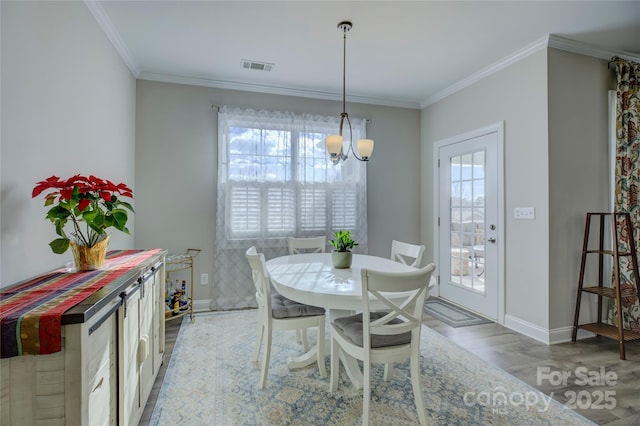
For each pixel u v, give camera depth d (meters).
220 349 2.57
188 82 3.48
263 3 2.22
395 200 4.30
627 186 2.85
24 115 1.48
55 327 0.94
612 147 2.95
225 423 1.70
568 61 2.81
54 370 0.97
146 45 2.79
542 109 2.76
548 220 2.72
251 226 3.61
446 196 3.95
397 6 2.26
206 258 3.54
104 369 1.20
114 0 2.17
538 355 2.49
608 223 2.94
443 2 2.21
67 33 1.87
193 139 3.50
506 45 2.82
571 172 2.80
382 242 4.24
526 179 2.91
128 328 1.46
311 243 3.34
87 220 1.49
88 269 1.59
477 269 3.48
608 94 2.97
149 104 3.36
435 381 2.11
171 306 3.13
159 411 1.79
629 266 2.83
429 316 3.38
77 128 2.00
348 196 4.00
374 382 2.09
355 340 1.75
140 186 3.33
